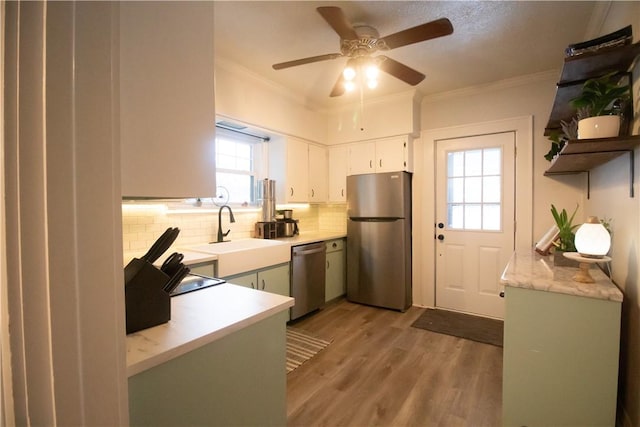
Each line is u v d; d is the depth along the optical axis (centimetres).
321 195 395
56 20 48
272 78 299
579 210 279
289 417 175
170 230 111
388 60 204
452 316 330
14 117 45
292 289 304
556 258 191
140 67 83
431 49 244
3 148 45
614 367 136
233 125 294
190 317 104
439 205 353
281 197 344
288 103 337
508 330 156
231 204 317
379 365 230
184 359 86
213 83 100
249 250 252
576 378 143
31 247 46
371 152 373
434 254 355
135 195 82
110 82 55
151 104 85
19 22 45
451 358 239
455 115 338
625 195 162
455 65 273
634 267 148
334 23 168
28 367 46
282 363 120
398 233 345
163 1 88
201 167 97
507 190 314
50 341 47
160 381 81
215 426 95
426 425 169
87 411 52
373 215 359
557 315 146
